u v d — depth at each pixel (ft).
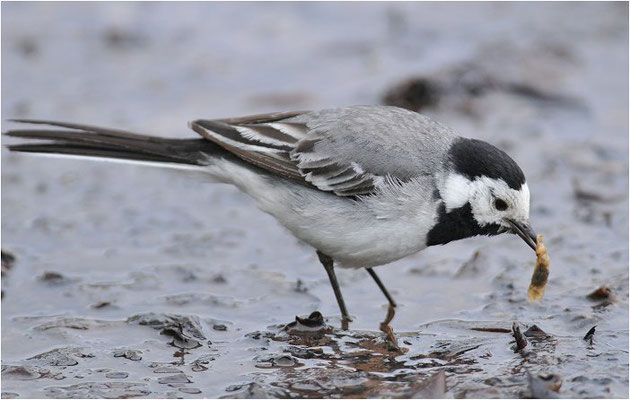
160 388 32.60
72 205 50.24
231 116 61.00
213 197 51.78
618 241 45.16
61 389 32.53
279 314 39.09
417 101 62.18
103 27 75.51
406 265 43.83
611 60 67.72
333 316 38.88
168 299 40.01
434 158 37.27
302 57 70.49
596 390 31.48
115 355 35.22
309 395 31.76
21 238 46.06
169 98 64.23
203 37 74.38
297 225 38.45
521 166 53.72
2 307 39.14
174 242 45.93
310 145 38.04
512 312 38.58
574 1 79.20
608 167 53.16
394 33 73.92
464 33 73.20
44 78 66.95
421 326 37.86
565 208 48.93
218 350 35.68
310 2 81.00
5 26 75.10
